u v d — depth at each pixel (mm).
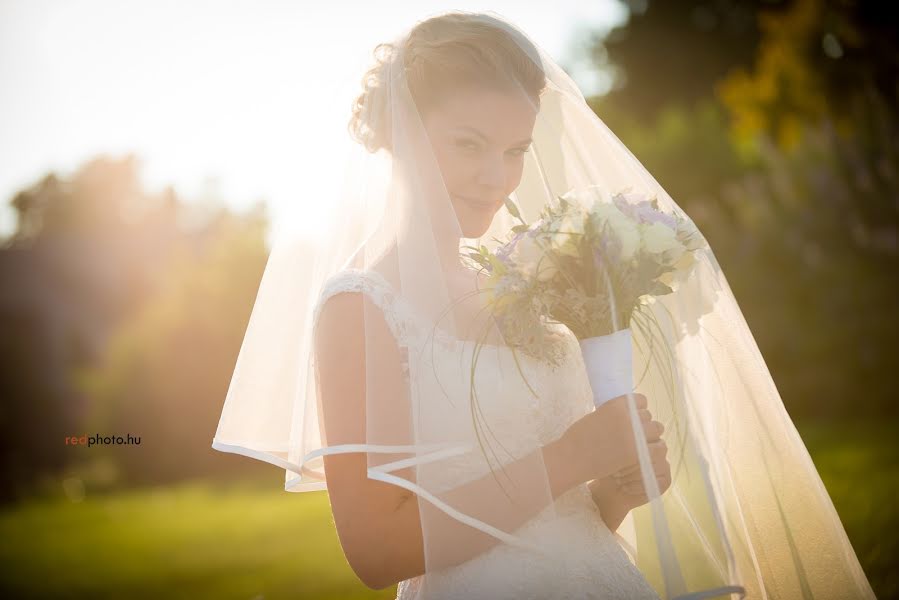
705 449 1898
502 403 1724
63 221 34031
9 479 15766
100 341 23203
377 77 1940
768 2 26953
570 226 1793
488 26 1917
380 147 1917
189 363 14562
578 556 1724
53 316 22406
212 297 14609
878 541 4414
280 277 1990
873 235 9812
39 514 12789
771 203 11203
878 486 5941
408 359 1684
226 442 1917
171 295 15211
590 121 2123
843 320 9906
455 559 1638
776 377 10492
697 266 2010
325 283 1776
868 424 9336
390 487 1680
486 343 1772
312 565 6695
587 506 1824
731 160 15430
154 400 14562
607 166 2117
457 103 1845
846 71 13219
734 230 11625
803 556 1953
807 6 14305
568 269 1796
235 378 1953
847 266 9961
